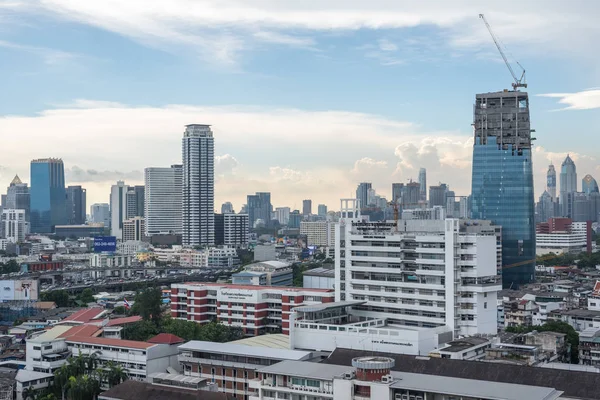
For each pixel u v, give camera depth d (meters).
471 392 177.25
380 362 188.88
